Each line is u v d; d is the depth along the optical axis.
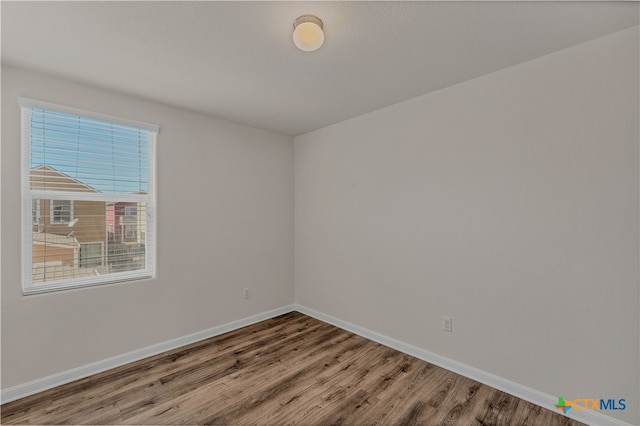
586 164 1.78
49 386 2.12
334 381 2.23
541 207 1.95
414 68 2.09
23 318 2.05
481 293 2.22
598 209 1.75
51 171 2.21
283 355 2.64
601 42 1.73
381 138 2.89
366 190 3.03
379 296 2.91
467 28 1.64
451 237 2.38
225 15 1.52
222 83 2.32
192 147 2.92
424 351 2.55
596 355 1.75
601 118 1.73
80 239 2.34
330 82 2.31
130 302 2.52
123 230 2.56
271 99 2.65
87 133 2.37
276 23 1.59
